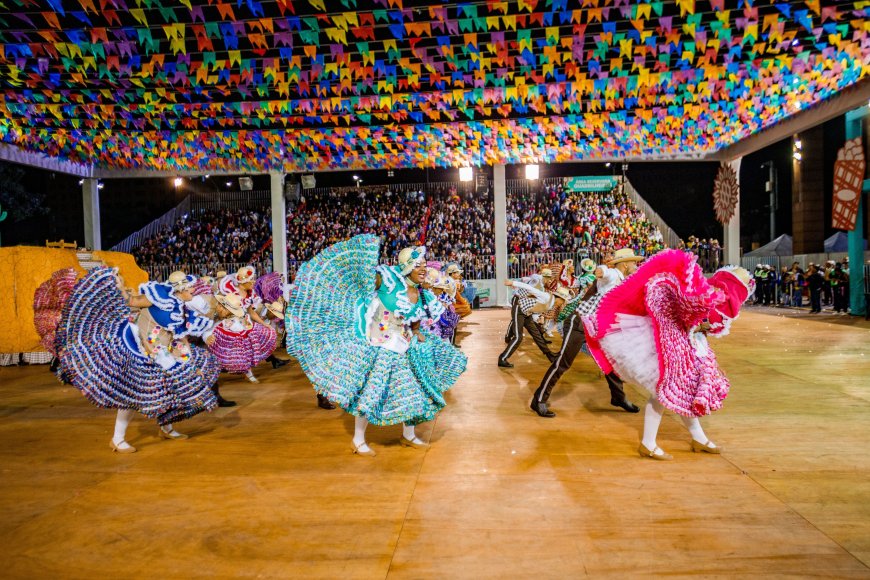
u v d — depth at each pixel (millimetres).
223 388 6910
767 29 7883
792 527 2887
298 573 2535
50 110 10336
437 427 4926
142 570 2596
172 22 7875
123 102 10250
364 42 7707
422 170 25562
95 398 4223
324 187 24531
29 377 8250
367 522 3039
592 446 4289
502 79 9352
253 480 3713
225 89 9562
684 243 19875
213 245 21172
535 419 5133
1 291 9266
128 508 3297
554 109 11227
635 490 3402
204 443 4590
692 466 3799
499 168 18375
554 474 3699
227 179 26438
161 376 4434
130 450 4367
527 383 6832
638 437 4516
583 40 7488
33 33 7688
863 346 9117
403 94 9922
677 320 3846
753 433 4523
